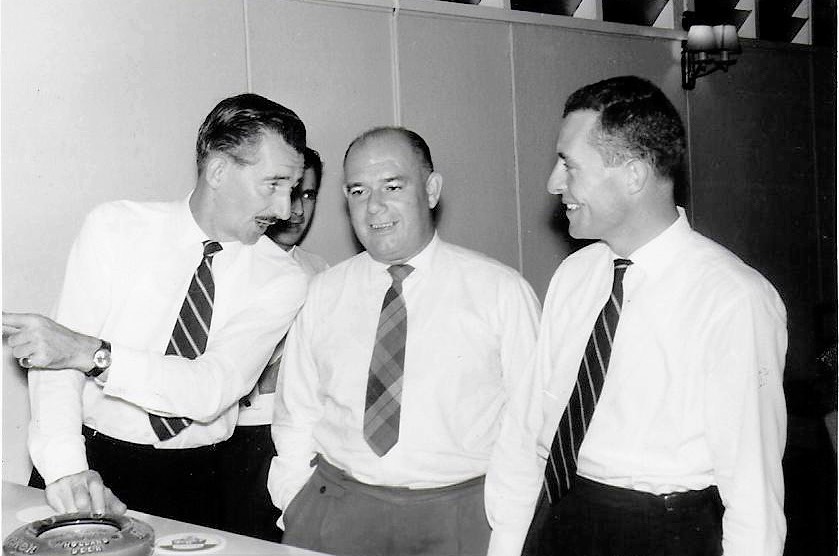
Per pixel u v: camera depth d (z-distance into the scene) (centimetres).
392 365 224
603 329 187
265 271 242
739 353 169
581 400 188
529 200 493
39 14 324
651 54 560
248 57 382
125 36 346
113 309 236
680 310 179
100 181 342
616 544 182
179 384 212
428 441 220
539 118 499
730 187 612
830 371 475
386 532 220
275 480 239
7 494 203
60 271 334
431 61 450
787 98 648
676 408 177
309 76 403
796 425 451
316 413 239
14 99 319
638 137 177
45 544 148
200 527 181
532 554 201
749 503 165
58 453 199
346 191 232
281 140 226
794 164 653
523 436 202
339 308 237
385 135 229
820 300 670
